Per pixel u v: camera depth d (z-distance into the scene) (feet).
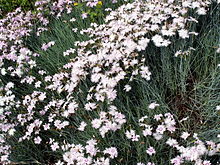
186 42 2.58
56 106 2.49
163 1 2.65
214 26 2.66
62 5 3.51
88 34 2.96
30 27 3.44
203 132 2.05
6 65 3.09
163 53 2.47
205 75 2.46
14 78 2.98
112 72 2.35
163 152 2.05
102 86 2.30
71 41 3.06
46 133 2.49
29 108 2.43
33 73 2.88
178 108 2.43
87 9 3.40
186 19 2.42
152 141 2.11
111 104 2.29
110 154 1.96
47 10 3.51
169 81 2.48
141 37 2.52
